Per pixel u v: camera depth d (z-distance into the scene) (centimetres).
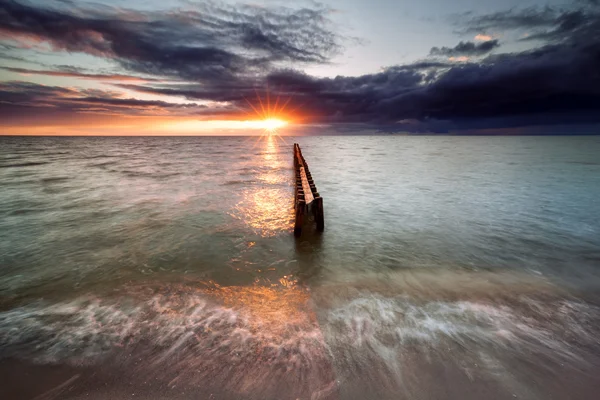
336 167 2284
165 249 601
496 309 377
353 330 327
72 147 6325
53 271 498
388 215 883
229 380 256
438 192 1235
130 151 4794
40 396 242
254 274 490
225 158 3316
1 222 783
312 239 669
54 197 1112
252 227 751
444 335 320
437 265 533
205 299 401
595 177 1620
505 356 289
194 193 1205
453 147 6406
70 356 287
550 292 427
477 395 243
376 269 515
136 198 1097
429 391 246
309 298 405
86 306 383
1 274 486
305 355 286
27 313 367
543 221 811
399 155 3778
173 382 254
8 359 283
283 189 1323
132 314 362
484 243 647
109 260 545
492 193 1206
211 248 608
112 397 241
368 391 246
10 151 4650
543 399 240
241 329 328
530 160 2795
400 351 294
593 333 329
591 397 243
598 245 632
